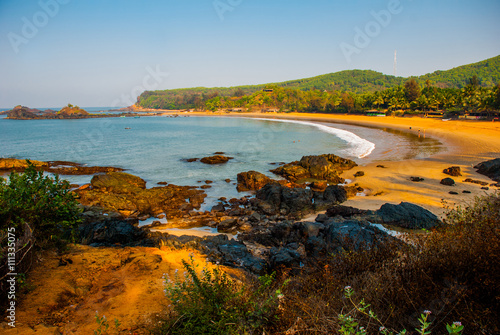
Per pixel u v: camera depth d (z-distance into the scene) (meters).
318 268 5.66
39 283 4.60
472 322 2.87
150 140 59.31
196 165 33.56
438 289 3.47
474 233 4.18
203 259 7.06
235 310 3.60
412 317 3.28
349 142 52.22
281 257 8.43
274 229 13.36
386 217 13.52
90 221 16.38
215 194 22.92
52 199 5.93
